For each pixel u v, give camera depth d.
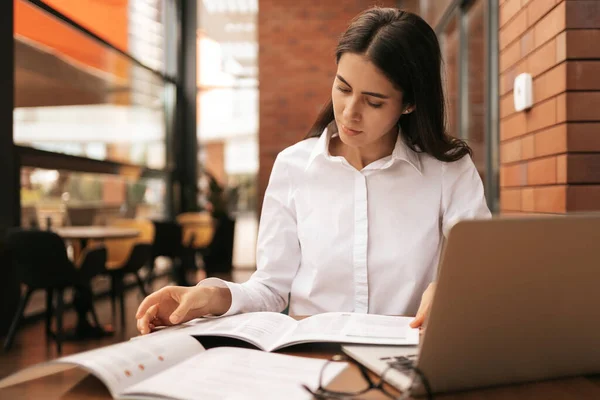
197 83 8.16
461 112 4.27
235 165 8.09
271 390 0.68
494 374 0.73
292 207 1.40
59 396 0.71
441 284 0.64
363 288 1.33
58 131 4.87
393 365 0.74
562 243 0.68
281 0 7.80
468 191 1.35
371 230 1.34
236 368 0.76
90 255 3.85
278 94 7.82
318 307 1.35
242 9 8.03
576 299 0.72
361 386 0.70
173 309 1.05
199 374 0.73
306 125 7.79
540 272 0.68
